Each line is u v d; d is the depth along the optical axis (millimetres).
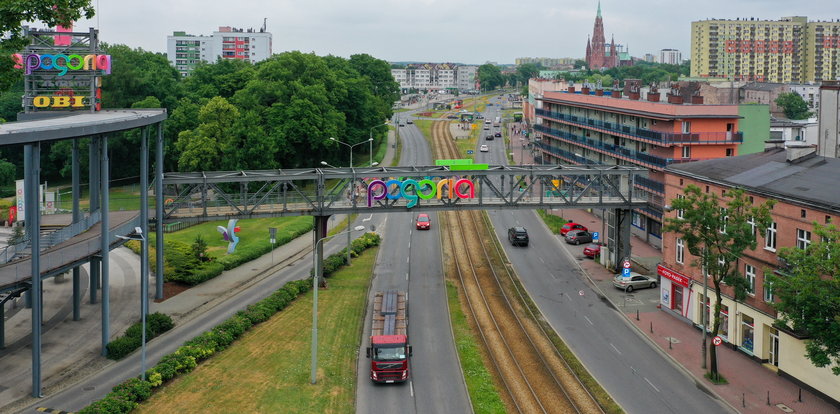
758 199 53250
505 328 59438
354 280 74188
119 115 62625
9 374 48062
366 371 50344
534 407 44062
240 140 113688
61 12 53594
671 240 63750
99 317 60688
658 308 65375
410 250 89000
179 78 174625
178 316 61562
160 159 66062
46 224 68812
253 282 73500
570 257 85562
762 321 51656
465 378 48688
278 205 73938
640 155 97125
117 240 56938
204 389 46031
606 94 125375
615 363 51875
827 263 38312
